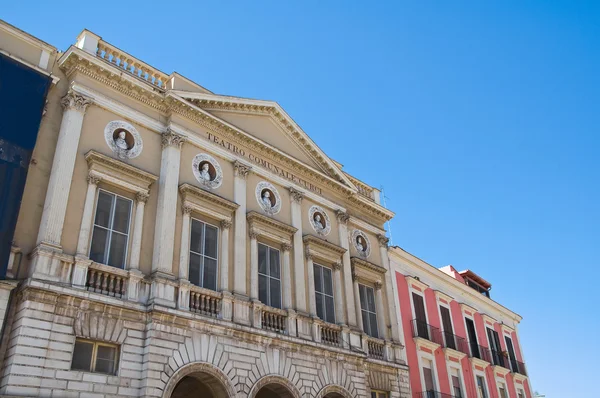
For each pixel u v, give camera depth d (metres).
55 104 19.59
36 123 18.08
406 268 33.47
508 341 42.62
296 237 25.77
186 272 20.25
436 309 34.44
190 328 19.28
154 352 17.94
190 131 23.06
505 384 38.62
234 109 25.62
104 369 17.19
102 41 21.62
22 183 17.02
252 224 23.75
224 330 20.30
